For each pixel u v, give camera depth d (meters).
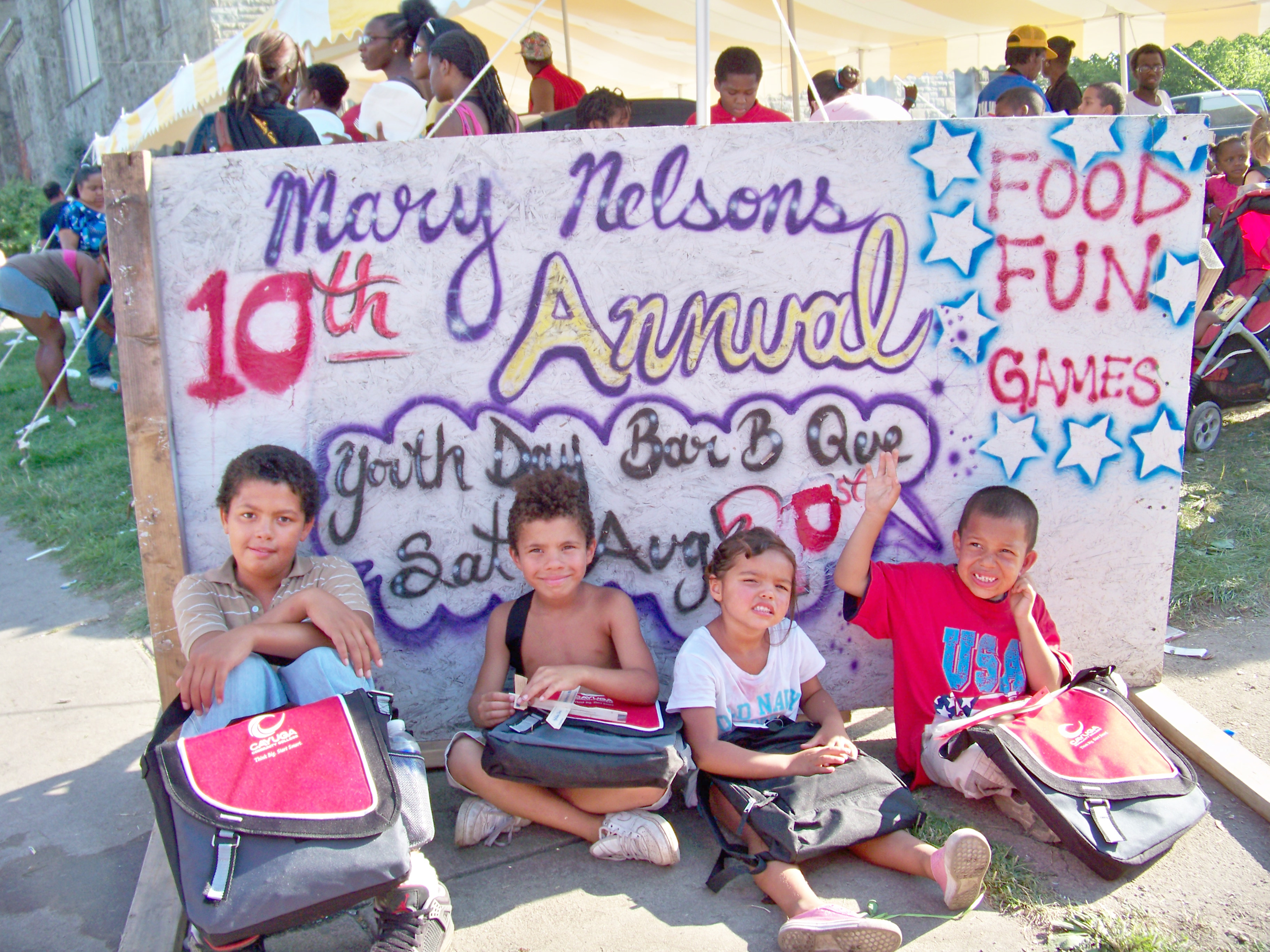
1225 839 2.39
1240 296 4.96
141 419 2.55
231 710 2.10
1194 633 3.44
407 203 2.60
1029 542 2.60
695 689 2.47
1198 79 23.42
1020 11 7.07
